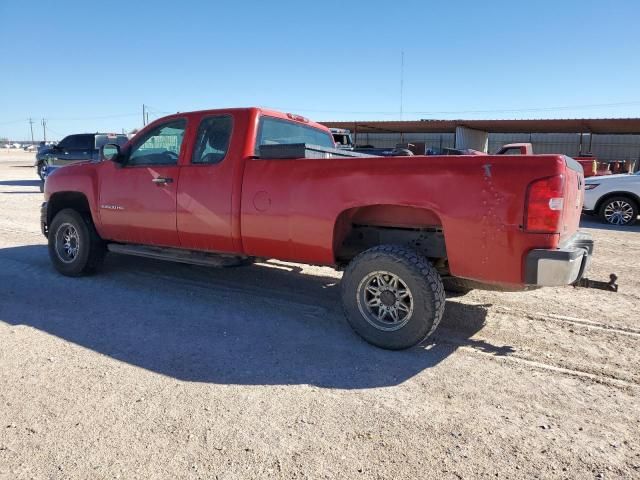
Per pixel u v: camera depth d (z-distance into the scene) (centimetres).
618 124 2477
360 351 402
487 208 357
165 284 594
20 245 833
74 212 606
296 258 448
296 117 562
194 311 496
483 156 360
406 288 386
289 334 437
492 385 344
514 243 352
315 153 455
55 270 654
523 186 346
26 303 512
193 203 495
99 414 299
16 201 1520
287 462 257
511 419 301
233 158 472
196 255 522
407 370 367
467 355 396
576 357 393
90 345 405
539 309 514
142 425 288
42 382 338
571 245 369
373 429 288
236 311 498
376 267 395
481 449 270
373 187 395
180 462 256
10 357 378
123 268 669
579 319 484
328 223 417
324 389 336
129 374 354
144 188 534
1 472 246
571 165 377
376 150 1636
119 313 486
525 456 264
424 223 414
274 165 446
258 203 452
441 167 371
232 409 308
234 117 483
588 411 311
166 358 382
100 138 2002
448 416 303
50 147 2055
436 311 383
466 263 371
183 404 313
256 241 461
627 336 440
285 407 312
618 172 2325
